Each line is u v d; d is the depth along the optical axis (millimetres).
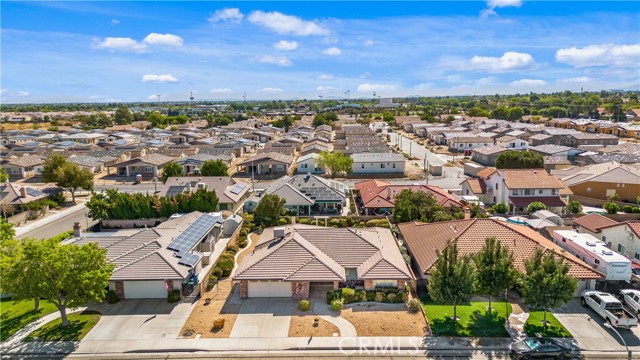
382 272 34250
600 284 35406
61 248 28984
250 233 50750
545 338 26734
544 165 81625
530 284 28500
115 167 98062
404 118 199625
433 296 29688
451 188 75188
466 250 36781
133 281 34000
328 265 34781
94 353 27500
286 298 34125
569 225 51812
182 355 27266
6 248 33375
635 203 61000
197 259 37250
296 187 62031
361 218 53469
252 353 27281
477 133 135375
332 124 188750
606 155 86938
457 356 26766
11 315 32156
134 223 55062
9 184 63938
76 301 29047
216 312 32156
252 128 168625
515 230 39281
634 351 27016
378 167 89000
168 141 139625
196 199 54500
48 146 118312
